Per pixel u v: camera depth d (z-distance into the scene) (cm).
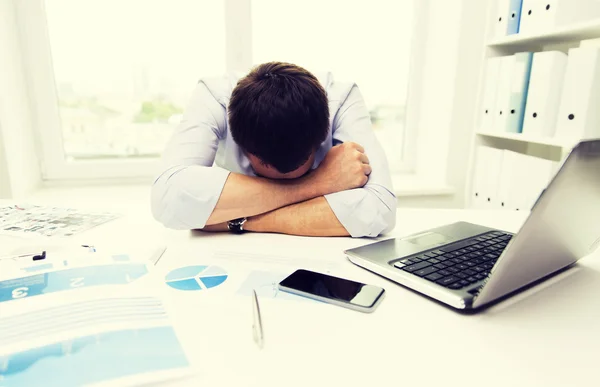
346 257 63
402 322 43
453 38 167
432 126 186
